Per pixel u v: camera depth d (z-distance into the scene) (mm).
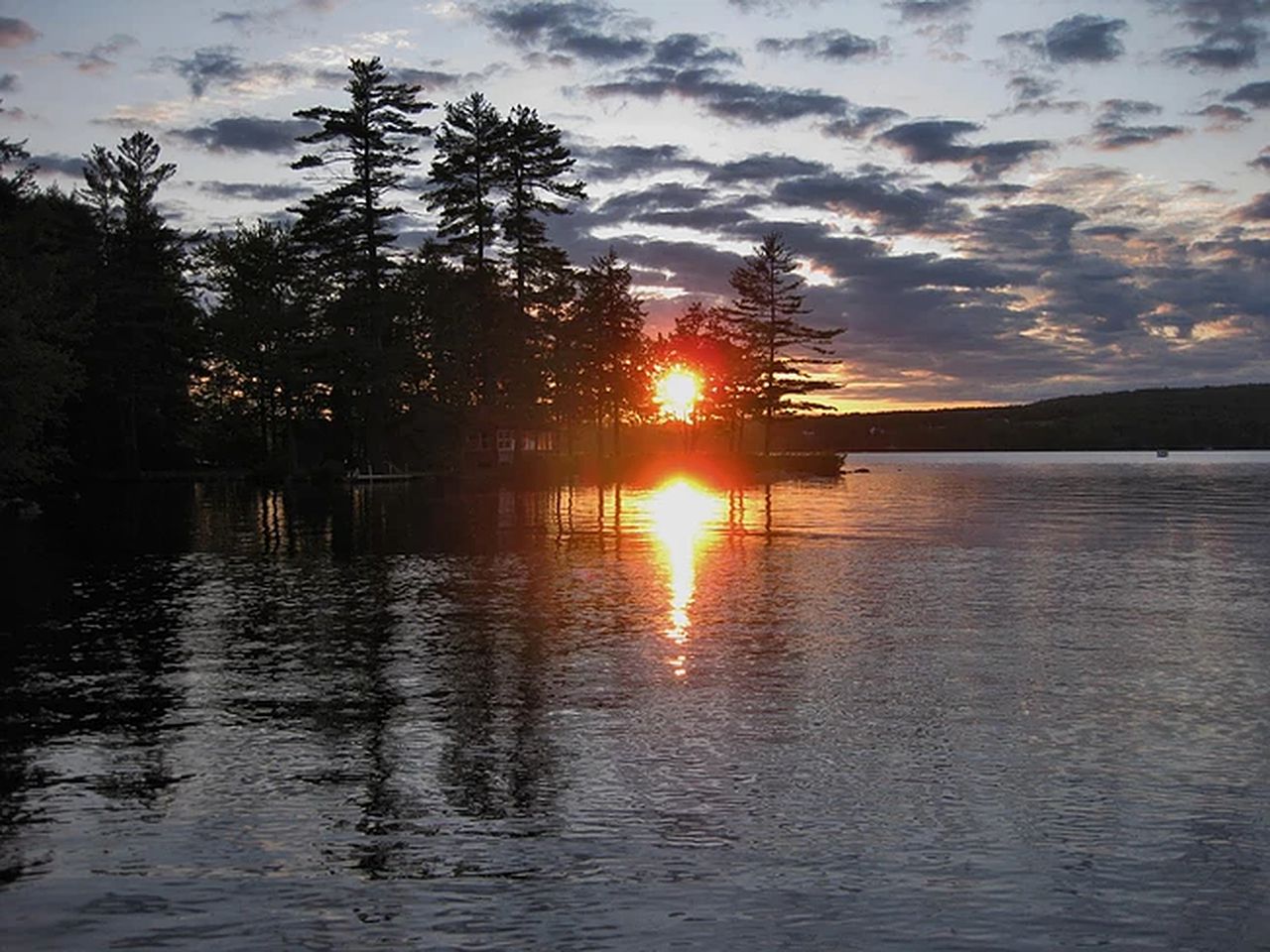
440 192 75062
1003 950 7223
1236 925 7547
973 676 14602
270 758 11227
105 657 16062
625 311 94812
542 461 82312
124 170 77562
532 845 8930
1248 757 11094
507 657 15898
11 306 39062
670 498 55406
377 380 65500
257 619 19297
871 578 24484
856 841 8977
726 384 105625
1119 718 12547
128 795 10133
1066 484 73625
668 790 10180
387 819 9508
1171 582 23844
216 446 82750
